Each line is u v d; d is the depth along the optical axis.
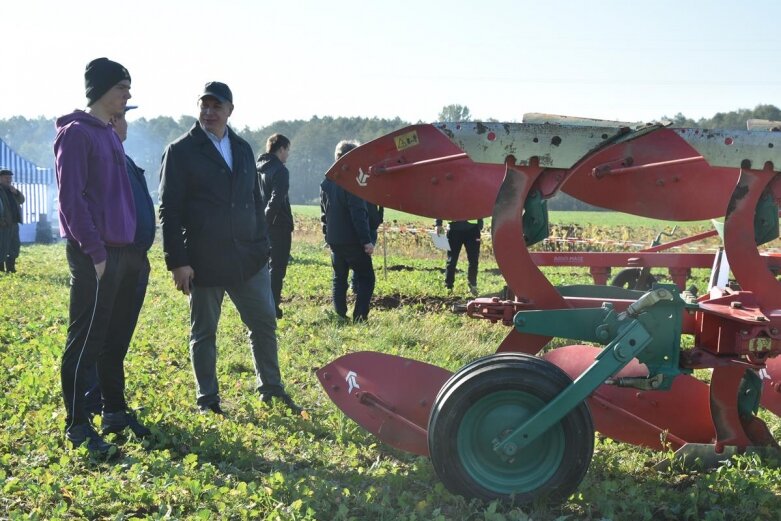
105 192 4.89
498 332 9.34
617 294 5.45
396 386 5.00
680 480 4.79
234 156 5.96
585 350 5.45
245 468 4.85
